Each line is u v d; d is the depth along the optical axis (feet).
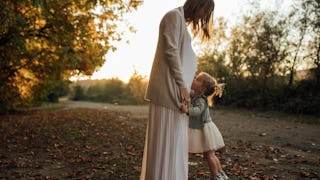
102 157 20.18
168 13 8.52
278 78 67.41
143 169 8.91
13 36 29.27
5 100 50.52
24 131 33.40
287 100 62.44
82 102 124.47
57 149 23.09
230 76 75.56
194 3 8.73
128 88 116.16
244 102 72.18
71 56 35.19
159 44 8.70
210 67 80.02
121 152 21.93
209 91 12.60
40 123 41.75
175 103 8.46
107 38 37.88
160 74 8.55
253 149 23.65
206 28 9.09
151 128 8.61
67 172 16.52
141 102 104.68
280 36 66.03
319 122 44.50
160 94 8.48
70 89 146.00
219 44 79.10
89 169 17.04
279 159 20.06
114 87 127.34
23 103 57.00
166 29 8.39
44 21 34.40
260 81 69.62
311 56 60.44
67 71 44.47
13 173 16.33
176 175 8.48
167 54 8.27
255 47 70.18
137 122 43.60
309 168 17.71
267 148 23.89
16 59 34.45
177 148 8.54
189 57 8.71
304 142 27.71
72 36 33.53
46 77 46.88
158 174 8.39
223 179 12.87
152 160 8.49
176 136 8.52
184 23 8.59
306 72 62.28
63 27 33.32
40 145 24.70
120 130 34.37
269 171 16.94
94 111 66.64
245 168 17.51
